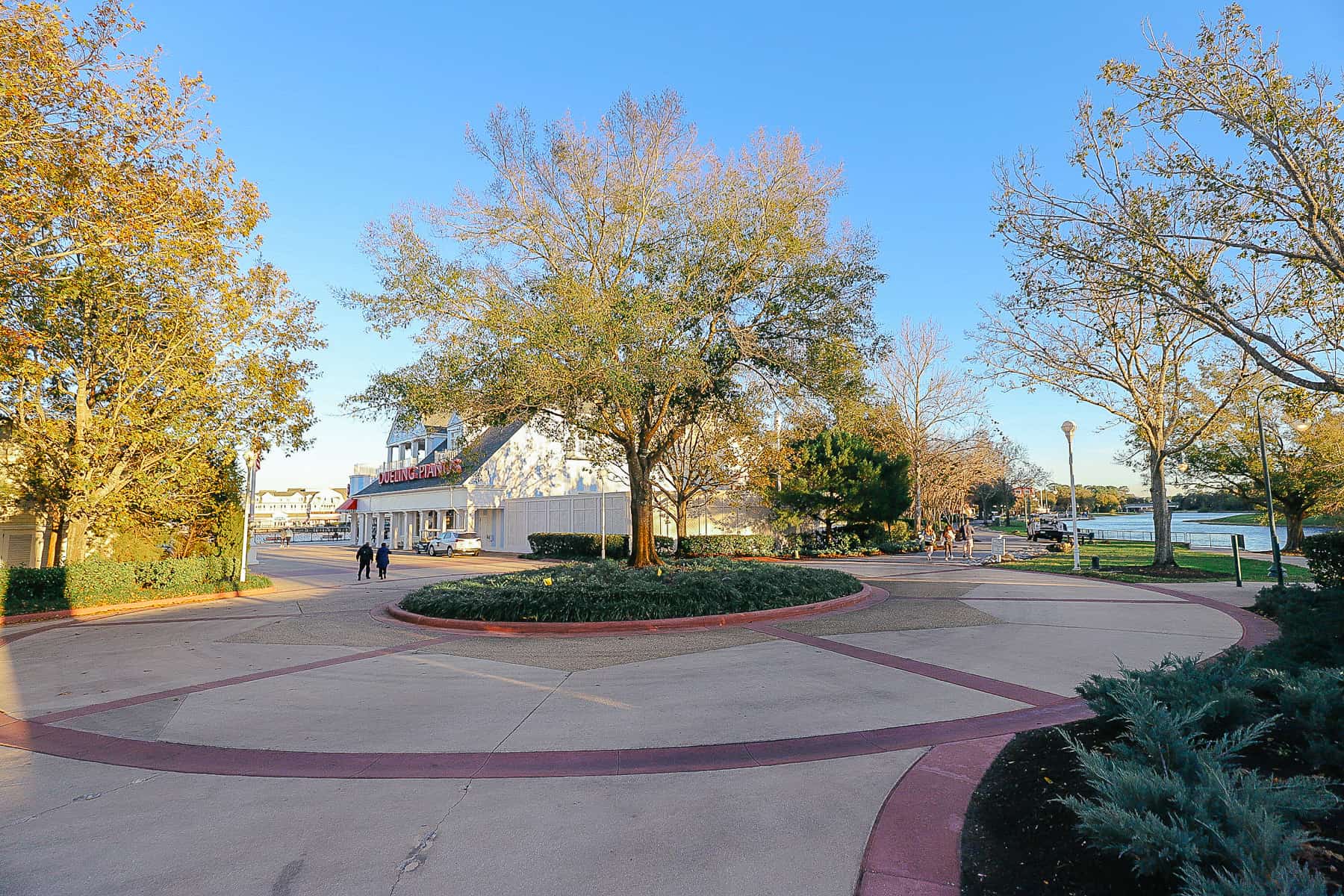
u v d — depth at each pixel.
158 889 3.70
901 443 38.59
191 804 4.88
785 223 14.95
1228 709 4.83
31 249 11.88
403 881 3.71
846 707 6.68
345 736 6.31
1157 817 3.19
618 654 9.56
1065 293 10.64
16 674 9.59
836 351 15.08
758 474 28.33
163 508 19.25
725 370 15.54
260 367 18.88
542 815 4.49
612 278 15.91
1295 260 9.63
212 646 11.29
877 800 4.54
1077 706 6.55
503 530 39.94
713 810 4.48
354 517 62.50
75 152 11.34
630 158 15.80
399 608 13.99
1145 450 25.16
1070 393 20.27
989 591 16.06
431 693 7.76
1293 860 3.08
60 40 10.90
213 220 14.98
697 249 15.62
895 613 12.62
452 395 14.85
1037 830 3.92
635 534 17.12
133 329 17.66
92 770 5.70
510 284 15.34
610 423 16.73
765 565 16.28
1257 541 44.19
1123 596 14.72
